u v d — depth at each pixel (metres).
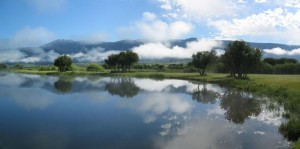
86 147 27.69
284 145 27.69
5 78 132.38
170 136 31.19
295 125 30.55
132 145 28.22
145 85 94.31
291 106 46.44
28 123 37.81
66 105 52.19
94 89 80.69
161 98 61.66
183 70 193.00
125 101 56.91
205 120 38.81
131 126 35.75
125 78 135.75
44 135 31.95
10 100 58.38
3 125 36.72
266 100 57.09
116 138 30.56
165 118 40.38
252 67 98.62
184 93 71.00
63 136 31.53
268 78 95.75
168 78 134.25
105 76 154.00
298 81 78.25
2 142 29.30
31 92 72.69
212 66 138.88
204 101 56.97
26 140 30.00
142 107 49.78
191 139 29.94
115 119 39.91
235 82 86.06
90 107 49.94
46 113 44.66
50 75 165.50
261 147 27.11
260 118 39.97
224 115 42.41
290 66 155.12
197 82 106.06
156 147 27.53
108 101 57.06
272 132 32.41
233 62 98.81
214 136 30.97
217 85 91.88
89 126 36.00
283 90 61.12
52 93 70.69
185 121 38.34
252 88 72.75
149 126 35.66
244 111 45.41
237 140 29.48
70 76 154.00
